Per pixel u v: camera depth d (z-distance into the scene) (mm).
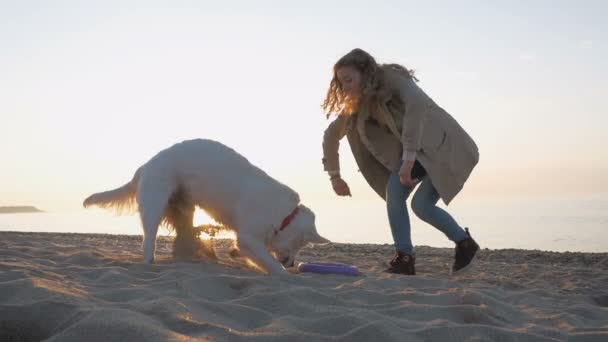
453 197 3912
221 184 4055
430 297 2988
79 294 2377
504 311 2818
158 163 4176
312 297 2717
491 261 6324
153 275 3395
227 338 1871
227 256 5035
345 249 7148
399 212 4172
